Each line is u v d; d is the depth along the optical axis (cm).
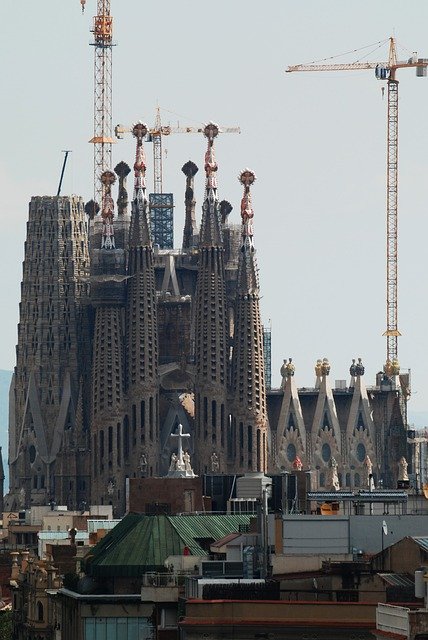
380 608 15025
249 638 16562
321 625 16475
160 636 19338
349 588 17688
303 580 17825
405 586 16925
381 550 18762
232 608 16700
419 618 14212
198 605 16712
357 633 16412
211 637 16575
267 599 17525
